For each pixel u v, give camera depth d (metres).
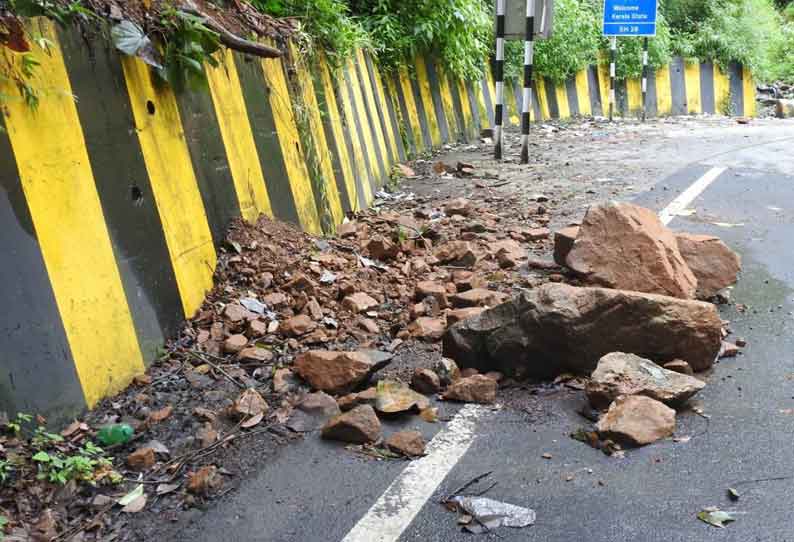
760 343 4.35
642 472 3.10
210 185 4.85
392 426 3.53
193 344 4.15
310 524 2.81
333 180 7.04
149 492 3.00
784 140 11.17
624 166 9.53
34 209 3.22
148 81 4.32
